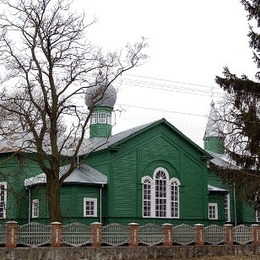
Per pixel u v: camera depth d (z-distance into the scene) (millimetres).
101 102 43969
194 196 45125
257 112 33938
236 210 50750
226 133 35969
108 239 32344
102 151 42156
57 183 32812
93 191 41219
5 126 33906
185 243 34938
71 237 31234
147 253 32500
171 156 44531
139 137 43062
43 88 32094
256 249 36750
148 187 42906
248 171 34750
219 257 34188
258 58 34844
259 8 33938
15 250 28938
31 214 42344
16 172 42062
